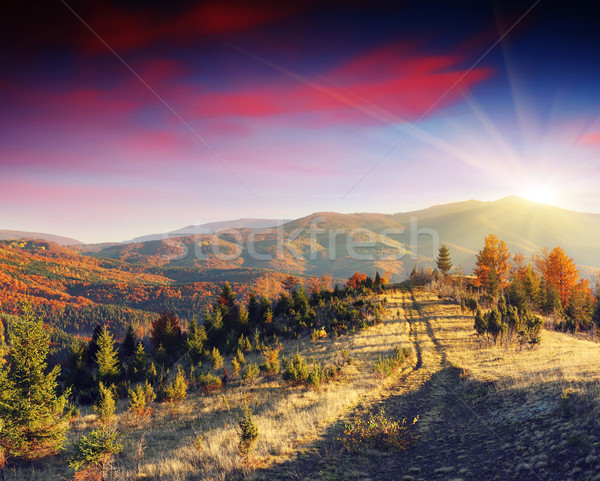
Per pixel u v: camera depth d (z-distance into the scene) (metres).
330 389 25.38
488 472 10.62
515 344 32.47
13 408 15.80
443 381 24.19
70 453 17.12
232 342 49.62
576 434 10.71
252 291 68.06
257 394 26.83
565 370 17.52
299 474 12.35
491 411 15.94
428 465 12.18
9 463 15.80
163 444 18.23
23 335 16.62
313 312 57.88
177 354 52.22
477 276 83.50
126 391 33.75
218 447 15.45
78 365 39.66
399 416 18.34
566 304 70.00
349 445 14.61
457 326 47.03
